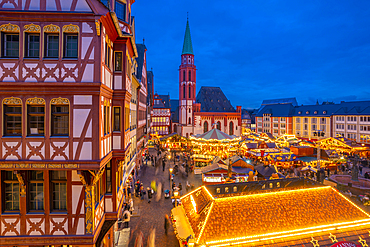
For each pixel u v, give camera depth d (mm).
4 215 10031
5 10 9453
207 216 12961
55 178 10375
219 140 45469
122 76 12750
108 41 11570
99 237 12031
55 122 9898
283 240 12320
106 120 11203
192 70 81812
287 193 14781
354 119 65688
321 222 13375
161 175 35125
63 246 10391
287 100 137625
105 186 12742
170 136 60812
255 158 47188
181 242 13344
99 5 9984
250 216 13094
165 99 93000
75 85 9586
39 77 9641
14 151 9648
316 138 79000
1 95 9523
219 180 28609
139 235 17438
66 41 9867
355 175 31516
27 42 9742
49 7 9664
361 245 12477
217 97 89312
